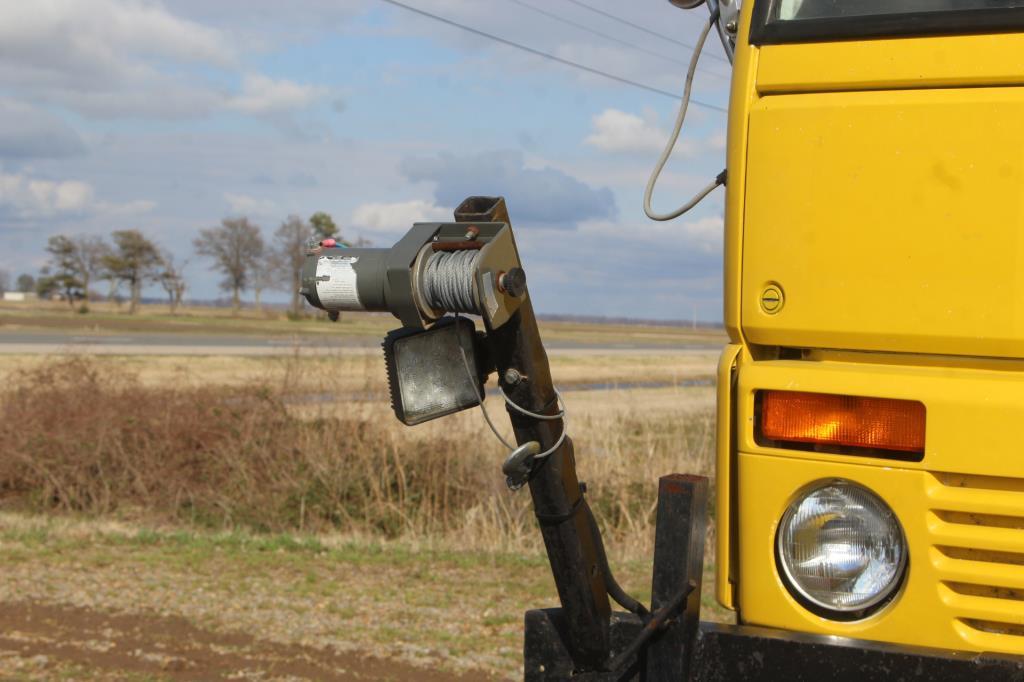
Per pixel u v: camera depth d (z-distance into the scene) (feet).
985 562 7.06
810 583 7.42
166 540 32.99
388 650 20.04
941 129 7.37
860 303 7.55
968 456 7.05
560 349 183.83
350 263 7.06
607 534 34.68
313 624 22.02
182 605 23.44
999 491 7.04
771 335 7.85
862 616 7.32
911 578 7.16
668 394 79.71
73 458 42.75
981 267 7.25
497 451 40.01
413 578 27.48
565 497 7.48
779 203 7.80
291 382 42.98
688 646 7.56
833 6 7.82
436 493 38.45
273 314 344.69
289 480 39.73
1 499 43.09
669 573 7.60
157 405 43.29
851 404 7.37
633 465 39.55
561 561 7.62
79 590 24.63
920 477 7.14
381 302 7.00
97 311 352.08
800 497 7.50
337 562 29.60
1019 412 6.96
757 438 7.68
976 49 7.36
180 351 118.01
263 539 33.65
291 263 296.10
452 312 6.91
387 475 38.99
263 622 22.11
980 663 6.76
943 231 7.35
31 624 21.44
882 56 7.60
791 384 7.52
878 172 7.52
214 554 30.37
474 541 33.68
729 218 8.07
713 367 136.67
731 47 9.45
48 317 256.73
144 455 42.04
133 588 25.11
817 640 7.21
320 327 213.87
